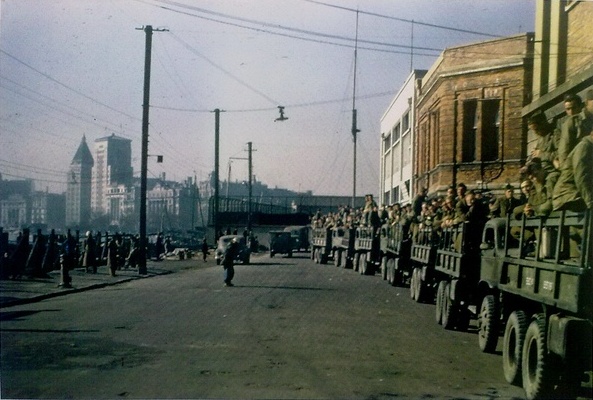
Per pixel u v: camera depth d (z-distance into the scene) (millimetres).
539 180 10062
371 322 15336
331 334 13453
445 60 30906
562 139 9008
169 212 157875
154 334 13156
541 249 8203
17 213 104375
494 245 11008
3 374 9438
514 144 28062
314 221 48688
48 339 12477
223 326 14320
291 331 13734
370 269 31203
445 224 15711
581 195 7684
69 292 22688
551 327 7629
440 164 30766
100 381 9023
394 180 50812
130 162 157375
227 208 82500
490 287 11359
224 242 42688
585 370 7203
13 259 27828
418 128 38875
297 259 51406
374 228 30031
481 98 29312
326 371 9844
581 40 18797
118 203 153000
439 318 15078
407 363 10578
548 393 7906
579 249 7574
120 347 11664
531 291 8414
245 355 11016
